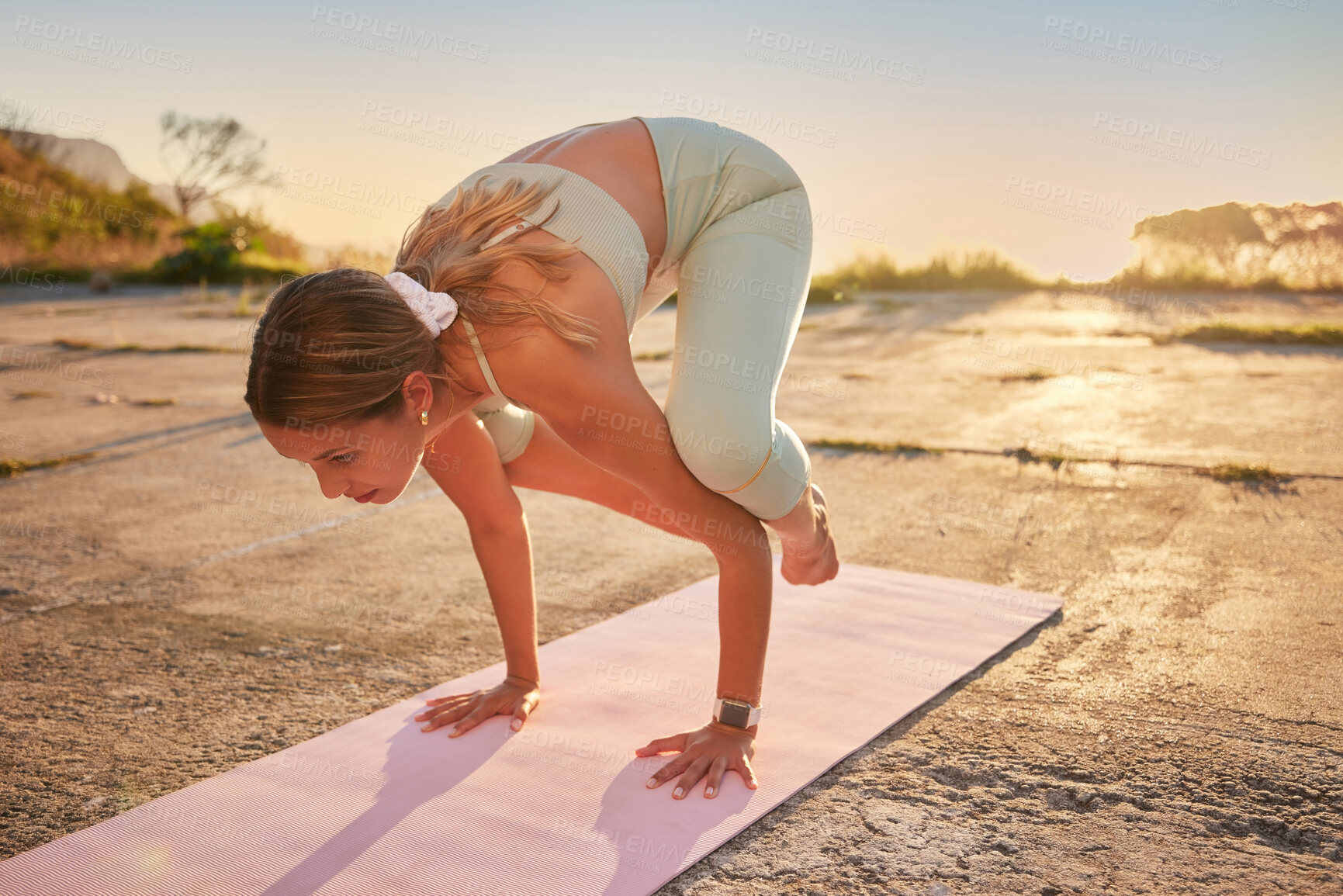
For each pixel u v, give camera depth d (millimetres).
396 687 2307
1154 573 2820
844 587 2771
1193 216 12922
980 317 10906
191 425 5820
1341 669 2107
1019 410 5555
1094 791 1681
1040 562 2992
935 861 1501
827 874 1481
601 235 1538
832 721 1976
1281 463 3996
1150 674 2145
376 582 3111
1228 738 1833
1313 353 7254
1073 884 1423
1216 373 6477
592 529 3676
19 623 2773
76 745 2025
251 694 2273
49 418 6070
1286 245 12656
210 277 18672
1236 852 1485
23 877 1510
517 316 1443
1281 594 2586
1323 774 1683
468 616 2783
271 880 1487
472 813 1672
